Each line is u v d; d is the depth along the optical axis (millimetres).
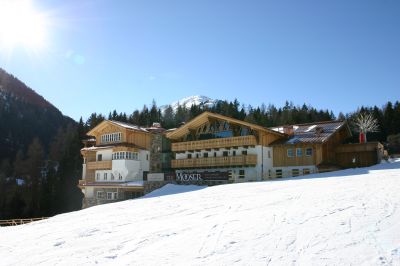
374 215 11766
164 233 12312
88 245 11680
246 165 39938
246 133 42344
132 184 41438
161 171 50906
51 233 14703
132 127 49844
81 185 49344
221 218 13961
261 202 16984
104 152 49562
